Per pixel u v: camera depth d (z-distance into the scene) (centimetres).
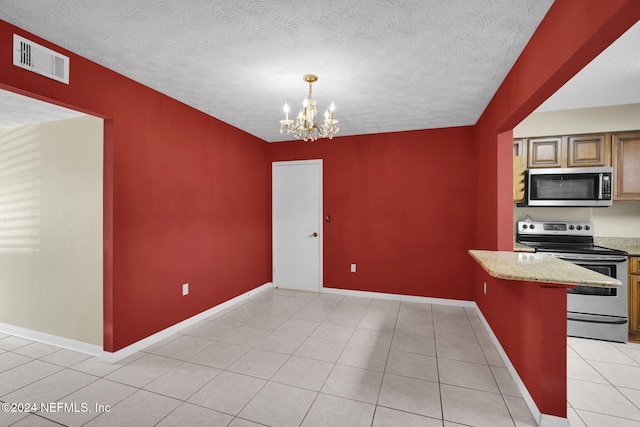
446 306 396
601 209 362
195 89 285
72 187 279
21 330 306
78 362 253
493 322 293
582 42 135
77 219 277
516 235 386
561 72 161
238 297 411
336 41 205
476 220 385
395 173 422
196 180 337
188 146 326
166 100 298
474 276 390
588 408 200
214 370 240
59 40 204
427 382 225
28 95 198
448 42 205
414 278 416
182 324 319
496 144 286
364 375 234
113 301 249
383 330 319
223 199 381
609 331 301
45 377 230
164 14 178
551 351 178
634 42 221
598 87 298
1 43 181
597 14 124
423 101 311
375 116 358
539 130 369
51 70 205
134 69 246
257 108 335
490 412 192
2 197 316
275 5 169
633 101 336
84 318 274
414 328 324
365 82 268
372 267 434
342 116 358
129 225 262
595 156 340
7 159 313
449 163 400
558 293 177
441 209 403
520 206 369
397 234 422
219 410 193
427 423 182
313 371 239
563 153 349
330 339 297
